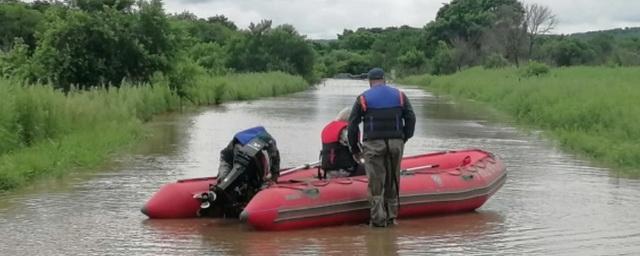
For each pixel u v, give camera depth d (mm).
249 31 73688
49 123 15812
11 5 55062
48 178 12188
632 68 47281
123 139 16969
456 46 89375
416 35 112438
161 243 8203
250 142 9266
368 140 8859
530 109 26047
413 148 16984
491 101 37438
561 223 9164
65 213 9609
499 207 10188
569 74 43719
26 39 50250
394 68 100688
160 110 28469
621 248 7977
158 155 15289
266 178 9336
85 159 13758
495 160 10820
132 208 9984
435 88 64125
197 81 35375
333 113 29297
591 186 11773
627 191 11320
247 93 42906
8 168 11656
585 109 20188
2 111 13969
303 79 69875
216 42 77938
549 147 17250
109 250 7879
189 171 13133
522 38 74688
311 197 8852
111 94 23688
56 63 28344
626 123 17312
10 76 23922
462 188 9695
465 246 8070
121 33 29609
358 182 9281
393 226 9031
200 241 8297
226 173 9328
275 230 8703
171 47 31594
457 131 21438
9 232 8586
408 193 9305
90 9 30094
